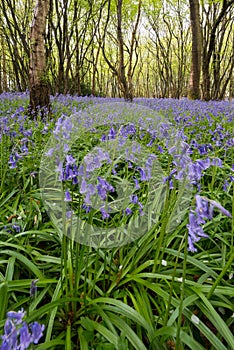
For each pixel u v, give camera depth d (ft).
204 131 19.66
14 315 3.44
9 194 10.89
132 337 5.60
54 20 61.31
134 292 7.02
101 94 84.02
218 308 6.94
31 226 9.39
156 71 134.82
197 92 50.72
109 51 98.02
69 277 6.61
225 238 8.64
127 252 8.04
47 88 26.55
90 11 53.36
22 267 7.79
